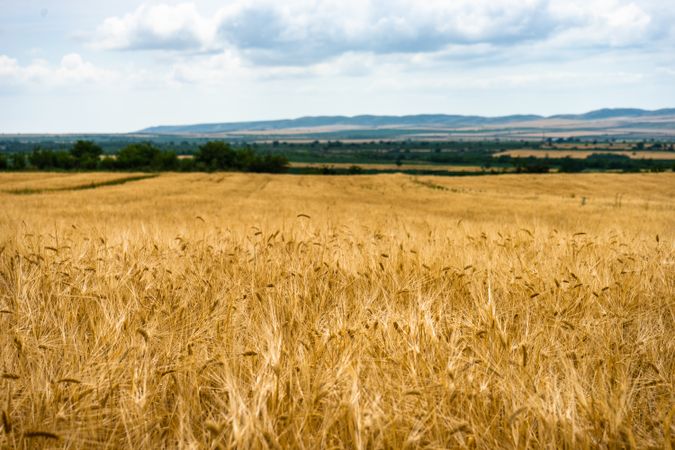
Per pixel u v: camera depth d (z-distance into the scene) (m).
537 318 3.66
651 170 115.88
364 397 2.38
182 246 5.80
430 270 4.72
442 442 2.16
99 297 3.56
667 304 4.04
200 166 136.25
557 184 79.69
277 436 2.04
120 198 38.69
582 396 2.34
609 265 5.43
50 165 123.38
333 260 5.23
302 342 2.81
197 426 2.35
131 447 2.11
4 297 3.95
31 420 2.30
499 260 5.50
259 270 4.87
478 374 2.58
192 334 3.16
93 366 2.68
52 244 5.93
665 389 2.68
